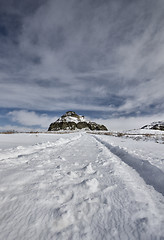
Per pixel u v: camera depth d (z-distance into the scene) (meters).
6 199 1.59
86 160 3.94
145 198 1.84
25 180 2.12
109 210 1.56
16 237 1.11
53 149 5.70
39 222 1.29
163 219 1.42
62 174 2.54
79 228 1.27
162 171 2.66
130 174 2.95
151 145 8.14
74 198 1.76
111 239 1.16
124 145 7.87
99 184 2.25
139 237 1.18
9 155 3.90
